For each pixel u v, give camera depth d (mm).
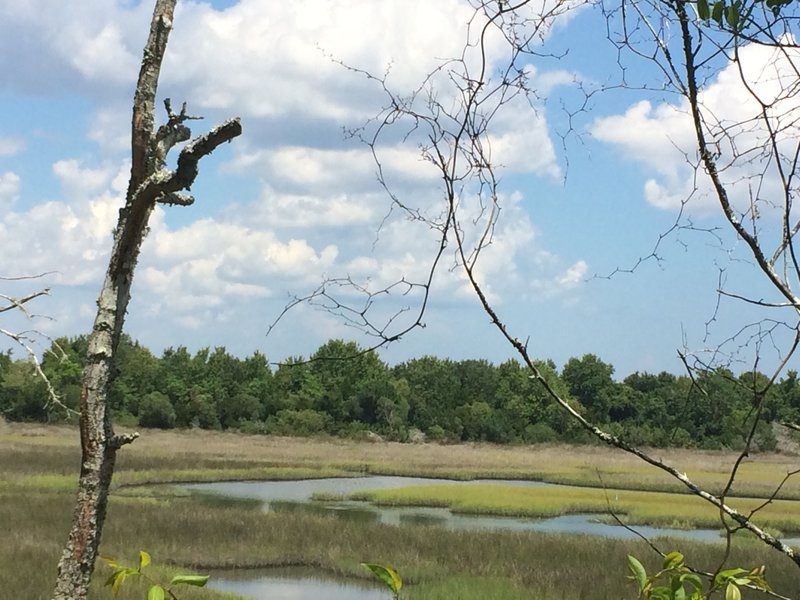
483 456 77812
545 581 19562
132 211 2910
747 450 2408
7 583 15953
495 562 22219
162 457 57594
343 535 25438
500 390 96000
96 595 14180
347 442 88312
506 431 91375
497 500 40656
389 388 94250
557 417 89812
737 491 43969
